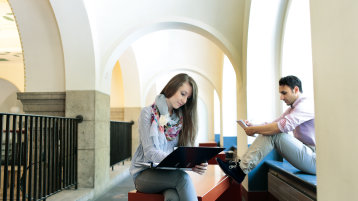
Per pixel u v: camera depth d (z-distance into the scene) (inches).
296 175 104.7
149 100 536.1
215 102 451.5
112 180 207.8
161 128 74.0
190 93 76.7
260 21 170.1
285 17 166.2
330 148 43.4
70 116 176.4
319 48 46.7
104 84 194.4
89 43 175.5
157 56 355.9
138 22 190.4
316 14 47.6
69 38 174.6
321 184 46.7
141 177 71.4
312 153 104.8
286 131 104.7
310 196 92.5
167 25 198.2
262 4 165.9
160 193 72.2
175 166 65.9
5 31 330.3
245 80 177.5
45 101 182.5
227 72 345.7
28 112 184.9
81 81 177.8
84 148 172.9
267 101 173.6
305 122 110.4
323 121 45.7
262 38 172.4
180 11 193.2
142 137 72.9
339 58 40.3
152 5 191.9
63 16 169.0
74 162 168.7
